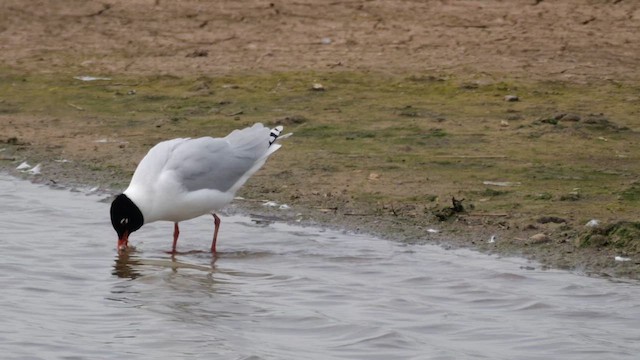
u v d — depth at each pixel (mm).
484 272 12523
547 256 12906
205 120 18422
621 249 12977
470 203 14570
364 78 20062
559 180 15273
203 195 13406
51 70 21141
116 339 11094
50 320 11594
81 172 16656
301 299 12055
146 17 23000
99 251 13711
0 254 13578
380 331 11094
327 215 14484
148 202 13406
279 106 18875
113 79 20703
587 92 19141
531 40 21375
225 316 11688
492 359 10406
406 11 22641
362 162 16297
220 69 20828
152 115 18875
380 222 14172
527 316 11453
